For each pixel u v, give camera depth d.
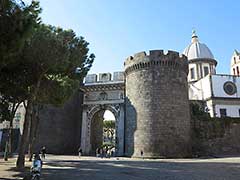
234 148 47.97
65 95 29.30
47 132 52.91
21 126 53.75
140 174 19.64
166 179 16.86
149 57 45.78
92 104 54.47
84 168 24.11
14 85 24.12
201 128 48.34
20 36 13.30
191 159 37.59
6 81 23.28
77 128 57.72
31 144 31.20
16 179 16.77
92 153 53.06
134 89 46.56
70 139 56.25
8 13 12.97
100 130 61.62
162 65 45.22
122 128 50.09
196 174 19.19
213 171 20.92
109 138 96.00
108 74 55.53
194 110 52.81
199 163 28.70
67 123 56.38
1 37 12.90
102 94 54.72
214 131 48.31
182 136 42.81
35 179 14.91
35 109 30.00
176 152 41.44
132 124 45.66
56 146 53.19
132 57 48.44
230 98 59.59
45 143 52.12
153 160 35.72
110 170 22.44
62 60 24.14
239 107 59.38
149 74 45.28
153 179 16.98
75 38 28.00
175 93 44.47
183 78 46.62
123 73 54.69
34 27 14.97
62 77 28.23
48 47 23.17
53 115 54.50
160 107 43.25
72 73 30.12
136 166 25.95
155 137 41.91
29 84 24.83
